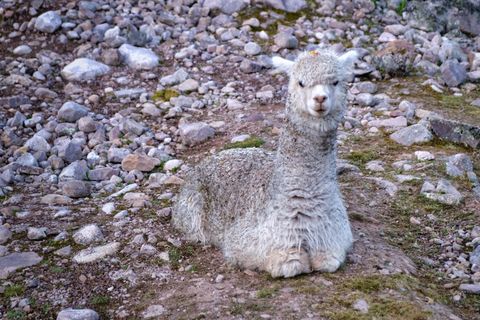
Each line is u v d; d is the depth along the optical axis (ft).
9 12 41.96
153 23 42.14
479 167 28.50
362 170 28.25
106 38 40.24
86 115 33.76
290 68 20.59
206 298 19.74
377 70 38.09
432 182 26.58
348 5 45.32
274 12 43.73
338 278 20.03
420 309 18.67
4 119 33.47
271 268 20.24
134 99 35.81
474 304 19.85
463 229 23.98
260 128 32.01
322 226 19.94
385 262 21.22
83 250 23.02
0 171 29.17
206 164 24.35
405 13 45.32
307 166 19.51
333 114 19.38
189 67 38.65
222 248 22.57
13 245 23.61
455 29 44.27
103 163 30.37
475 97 35.70
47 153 30.94
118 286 21.26
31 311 20.34
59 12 42.16
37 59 38.42
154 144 31.86
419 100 34.99
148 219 25.13
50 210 26.09
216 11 43.55
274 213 20.04
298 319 18.22
